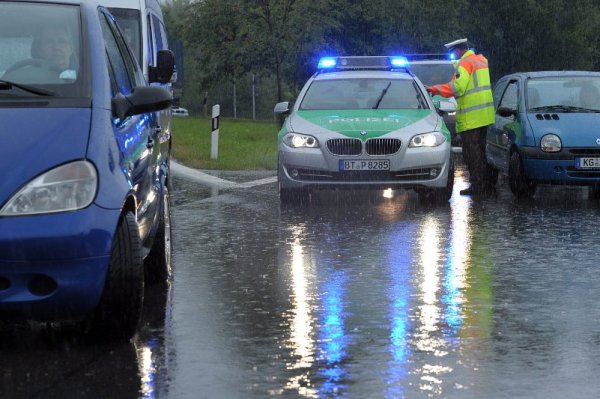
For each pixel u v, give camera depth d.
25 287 8.80
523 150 22.70
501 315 10.60
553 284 12.39
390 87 23.45
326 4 90.44
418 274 13.12
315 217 19.36
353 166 21.09
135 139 10.50
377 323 10.23
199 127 61.00
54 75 9.89
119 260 9.23
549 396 7.66
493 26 111.75
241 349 9.15
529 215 19.67
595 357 8.86
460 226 18.03
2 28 10.37
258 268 13.62
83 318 9.73
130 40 22.22
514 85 25.30
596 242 15.99
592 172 22.48
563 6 114.69
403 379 8.12
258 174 29.06
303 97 23.31
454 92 23.92
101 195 8.98
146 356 8.91
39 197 8.83
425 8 94.31
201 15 94.75
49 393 7.80
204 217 19.34
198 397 7.66
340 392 7.75
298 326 10.09
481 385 7.95
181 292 11.92
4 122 9.24
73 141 9.15
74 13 10.63
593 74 25.09
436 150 21.22
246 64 96.31
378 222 18.61
